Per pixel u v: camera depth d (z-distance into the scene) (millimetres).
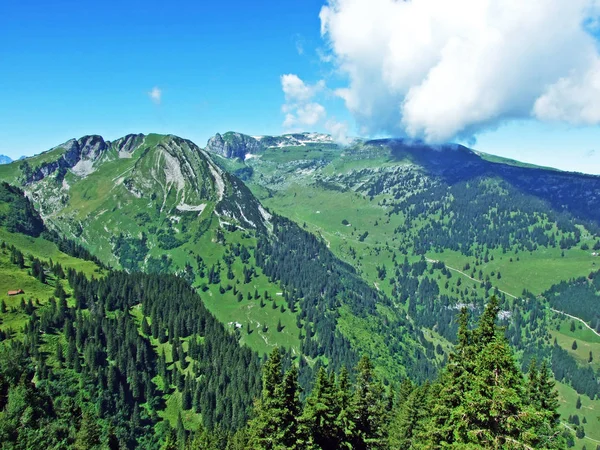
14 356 150000
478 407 34000
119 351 178625
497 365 33719
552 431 45312
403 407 75000
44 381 151500
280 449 45312
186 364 193875
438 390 46750
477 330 41406
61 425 108750
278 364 48375
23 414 109250
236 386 181000
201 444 109938
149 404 168250
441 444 37969
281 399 46656
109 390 160000
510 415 32750
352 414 53969
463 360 41312
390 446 69500
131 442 149125
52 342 173250
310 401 51812
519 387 34531
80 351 173125
